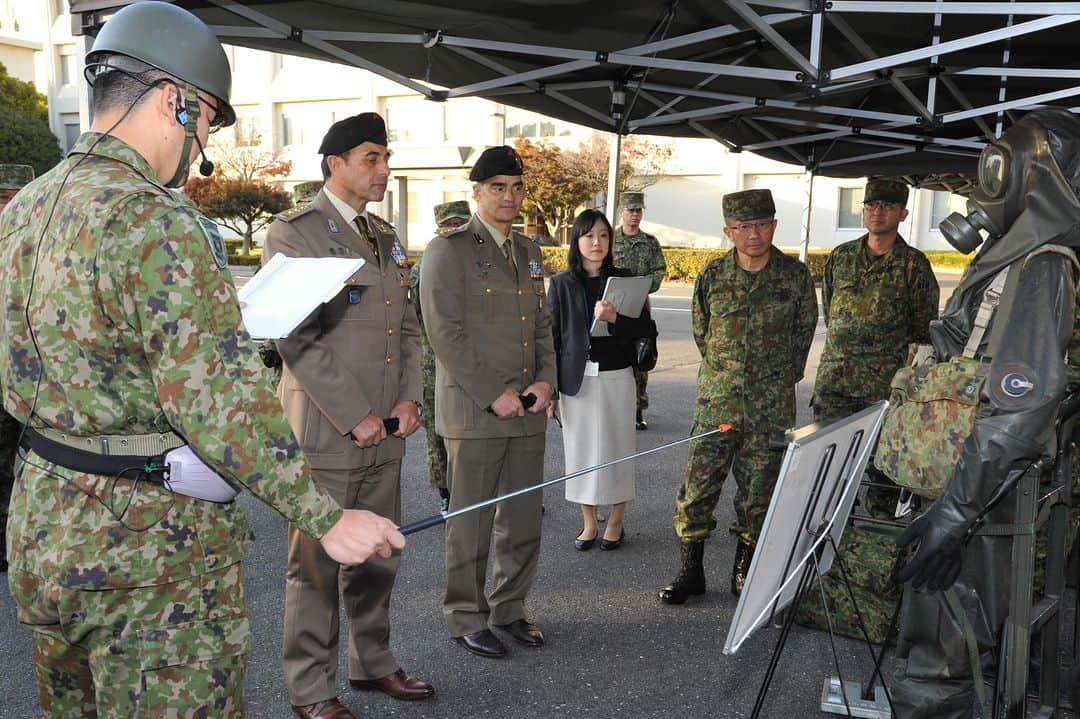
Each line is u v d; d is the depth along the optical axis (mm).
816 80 3939
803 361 4168
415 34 4195
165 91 1674
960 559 2107
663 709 3078
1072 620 3779
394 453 3025
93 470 1592
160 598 1621
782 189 29781
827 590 3559
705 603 4035
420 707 3086
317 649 2875
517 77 4680
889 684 2514
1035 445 2027
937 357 2432
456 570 3471
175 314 1529
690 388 9445
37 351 1583
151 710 1610
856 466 2146
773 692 3193
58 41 39094
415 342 3158
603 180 27500
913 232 26922
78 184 1583
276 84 34219
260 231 35125
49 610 1616
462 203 5895
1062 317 2072
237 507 1761
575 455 4602
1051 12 3500
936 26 4094
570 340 4395
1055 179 2154
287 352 2723
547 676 3324
